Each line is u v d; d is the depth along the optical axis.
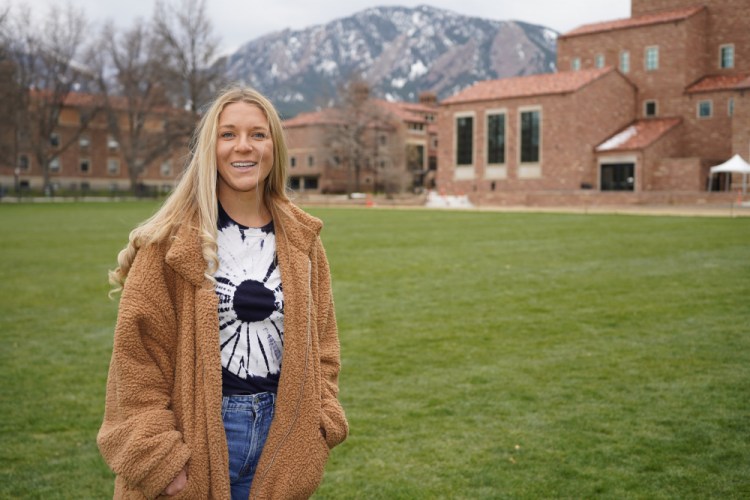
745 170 48.53
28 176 94.31
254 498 2.77
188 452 2.63
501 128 67.38
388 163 95.69
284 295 2.84
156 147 85.62
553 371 8.00
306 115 105.06
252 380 2.81
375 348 9.20
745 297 12.10
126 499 2.71
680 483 5.12
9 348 9.55
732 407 6.66
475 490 5.09
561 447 5.82
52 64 83.50
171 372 2.77
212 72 83.88
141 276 2.72
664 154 62.31
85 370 8.45
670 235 23.83
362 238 24.50
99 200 77.12
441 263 17.38
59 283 15.05
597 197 56.19
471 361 8.51
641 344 9.12
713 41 66.62
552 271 15.71
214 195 2.81
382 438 6.11
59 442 6.19
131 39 86.56
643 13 70.69
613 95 65.12
